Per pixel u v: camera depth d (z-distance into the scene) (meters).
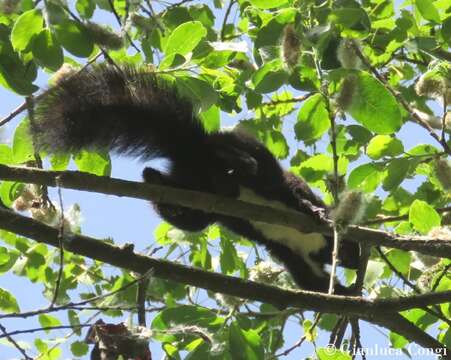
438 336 7.46
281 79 6.14
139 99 7.66
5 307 7.18
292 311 7.65
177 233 8.23
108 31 5.88
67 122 7.09
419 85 6.51
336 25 6.30
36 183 6.20
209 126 7.68
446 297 6.37
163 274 6.22
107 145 7.32
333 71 5.98
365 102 6.18
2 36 5.96
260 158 8.38
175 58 6.14
